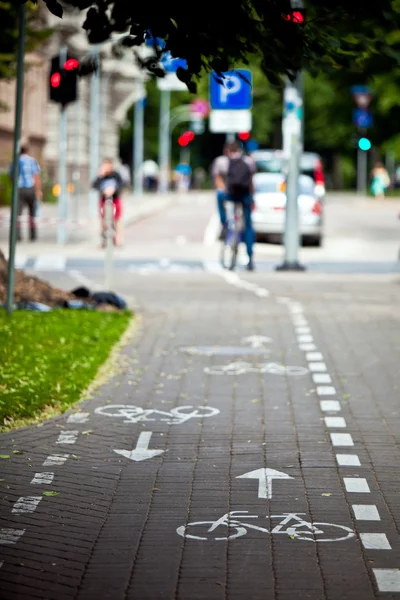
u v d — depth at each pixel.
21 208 52.78
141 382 20.06
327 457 15.05
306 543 11.49
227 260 45.50
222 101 64.50
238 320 27.78
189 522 12.16
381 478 14.02
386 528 12.00
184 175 141.12
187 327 26.48
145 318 27.91
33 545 11.32
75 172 64.19
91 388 19.34
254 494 13.26
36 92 94.44
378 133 124.06
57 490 13.32
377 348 23.95
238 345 24.14
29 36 28.73
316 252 50.97
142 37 15.83
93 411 17.70
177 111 171.75
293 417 17.52
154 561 10.93
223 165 42.38
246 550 11.27
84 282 36.47
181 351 23.25
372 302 31.62
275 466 14.56
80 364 20.66
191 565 10.82
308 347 24.00
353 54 16.80
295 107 40.28
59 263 43.38
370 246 55.03
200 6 15.01
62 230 52.03
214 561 10.94
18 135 25.00
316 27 16.30
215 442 15.88
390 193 141.00
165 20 15.21
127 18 15.38
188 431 16.53
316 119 155.50
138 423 16.97
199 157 182.00
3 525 11.93
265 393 19.33
